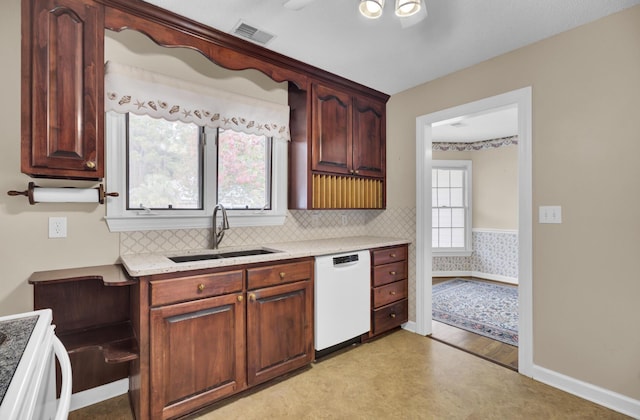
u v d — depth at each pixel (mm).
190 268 1700
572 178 2027
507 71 2346
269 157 2689
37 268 1737
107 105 1843
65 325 1829
